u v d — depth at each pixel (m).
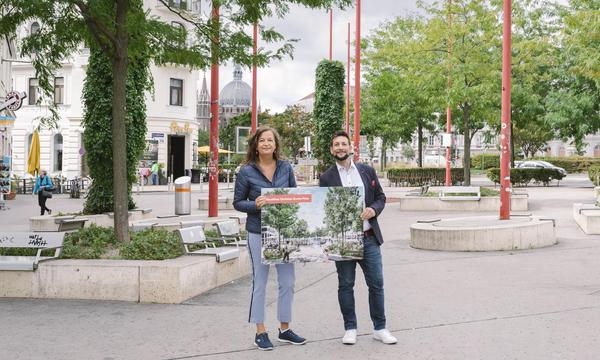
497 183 37.88
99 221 16.08
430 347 5.52
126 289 7.61
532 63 28.39
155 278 7.53
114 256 8.30
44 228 15.99
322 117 29.64
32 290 7.78
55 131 48.25
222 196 27.56
